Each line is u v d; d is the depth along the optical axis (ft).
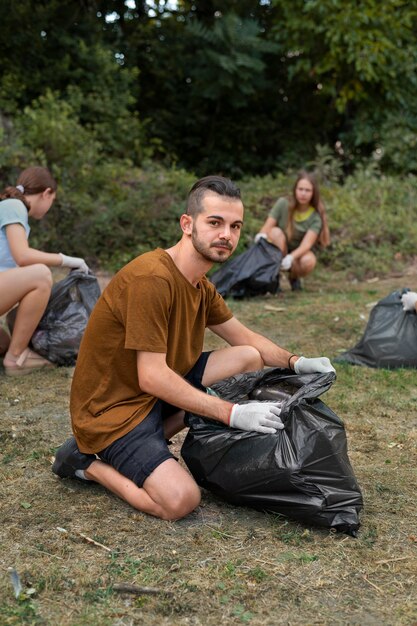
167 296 9.36
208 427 9.88
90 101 42.63
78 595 7.86
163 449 9.63
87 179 33.42
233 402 10.38
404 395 15.08
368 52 44.39
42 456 11.76
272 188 38.27
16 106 40.40
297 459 9.16
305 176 26.37
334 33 45.73
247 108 52.65
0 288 15.53
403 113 47.62
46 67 44.68
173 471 9.48
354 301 24.61
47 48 45.44
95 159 35.06
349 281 29.99
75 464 10.30
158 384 9.34
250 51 47.52
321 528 9.42
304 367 10.68
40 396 14.87
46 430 13.01
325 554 8.79
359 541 9.12
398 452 12.07
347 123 49.78
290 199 26.86
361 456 11.87
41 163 32.65
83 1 48.88
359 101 48.08
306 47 46.85
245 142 52.19
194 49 51.88
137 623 7.39
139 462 9.55
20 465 11.41
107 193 33.55
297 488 9.20
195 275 9.77
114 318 9.59
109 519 9.61
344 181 42.50
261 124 51.16
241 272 25.29
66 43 44.80
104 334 9.71
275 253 25.71
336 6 44.68
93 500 10.17
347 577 8.32
